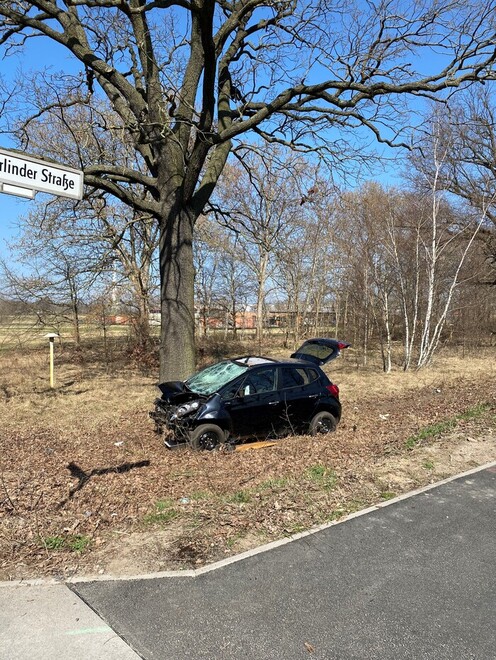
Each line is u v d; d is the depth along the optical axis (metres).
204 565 3.81
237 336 32.44
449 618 3.15
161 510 4.89
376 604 3.30
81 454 7.54
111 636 2.97
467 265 25.11
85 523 4.61
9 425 9.69
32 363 19.12
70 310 21.41
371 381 15.70
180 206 10.24
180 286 10.27
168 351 10.27
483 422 8.67
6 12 9.67
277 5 9.91
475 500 5.18
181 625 3.08
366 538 4.29
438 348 25.12
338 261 26.84
